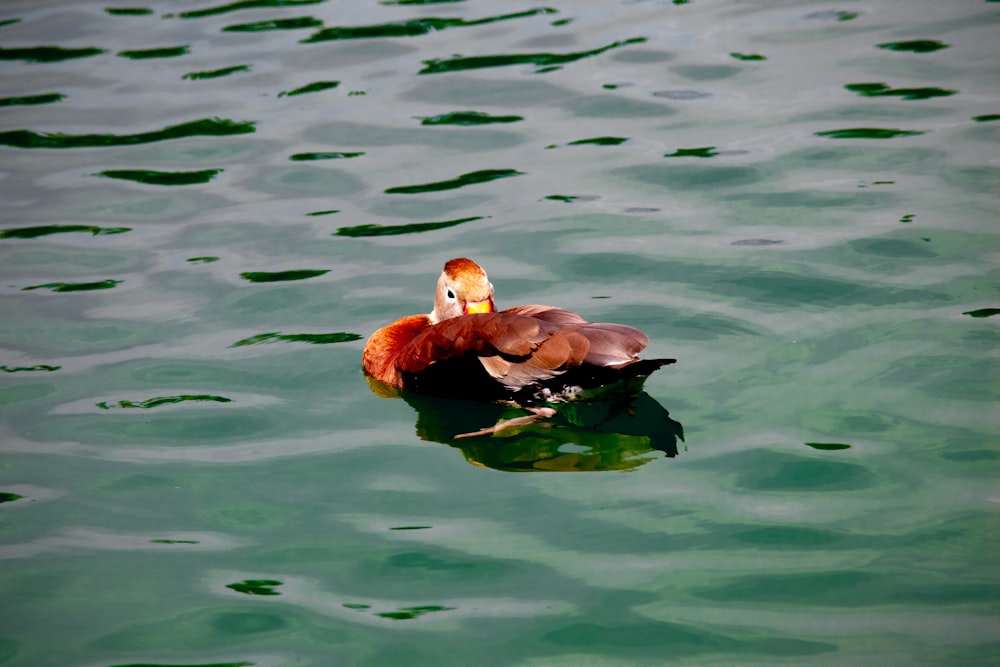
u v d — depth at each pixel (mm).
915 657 7531
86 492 10000
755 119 16516
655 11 20594
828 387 10742
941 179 14461
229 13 21438
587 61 18688
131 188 15797
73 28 20875
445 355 11055
